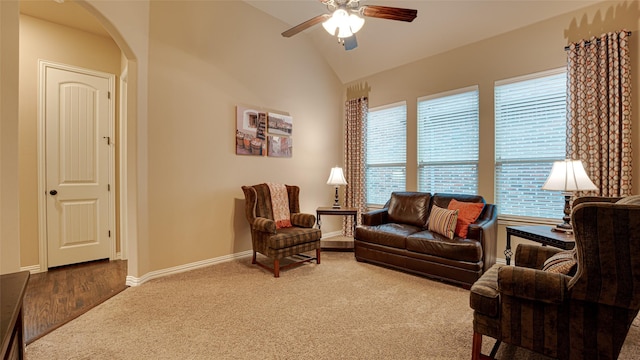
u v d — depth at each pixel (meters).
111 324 2.13
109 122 3.84
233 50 3.79
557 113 3.26
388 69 4.81
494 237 3.27
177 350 1.82
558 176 2.60
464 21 3.70
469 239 2.96
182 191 3.31
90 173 3.68
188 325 2.12
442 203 3.69
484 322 1.63
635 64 2.82
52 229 3.41
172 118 3.21
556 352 1.46
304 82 4.74
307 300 2.57
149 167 3.03
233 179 3.80
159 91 3.11
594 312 1.38
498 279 1.55
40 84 3.34
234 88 3.80
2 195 1.77
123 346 1.86
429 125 4.36
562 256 1.78
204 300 2.55
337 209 4.43
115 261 3.75
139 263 2.92
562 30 3.20
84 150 3.64
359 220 5.09
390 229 3.54
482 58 3.79
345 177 5.29
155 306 2.43
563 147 3.23
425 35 4.07
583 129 3.01
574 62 3.06
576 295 1.38
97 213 3.74
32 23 3.31
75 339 1.94
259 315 2.29
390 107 4.81
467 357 1.77
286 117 4.44
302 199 4.72
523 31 3.46
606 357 1.36
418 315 2.30
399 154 4.74
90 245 3.68
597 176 2.93
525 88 3.48
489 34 3.69
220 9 3.64
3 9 1.78
